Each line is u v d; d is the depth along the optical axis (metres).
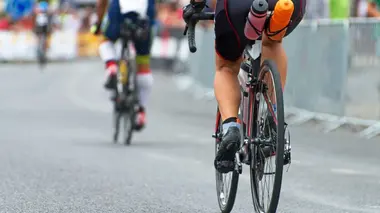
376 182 17.02
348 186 16.47
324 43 28.48
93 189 15.83
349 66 27.06
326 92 28.38
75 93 43.97
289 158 11.09
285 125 11.12
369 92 26.02
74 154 21.22
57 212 13.51
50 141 24.19
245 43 11.75
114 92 23.94
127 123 23.56
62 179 17.03
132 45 23.64
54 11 75.44
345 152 21.92
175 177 17.48
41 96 41.88
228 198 12.83
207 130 28.06
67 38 78.56
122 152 21.83
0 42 71.31
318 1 33.34
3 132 26.58
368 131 25.81
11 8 77.25
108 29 23.58
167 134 26.67
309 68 29.50
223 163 11.86
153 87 49.84
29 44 72.88
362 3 34.28
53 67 67.88
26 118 31.42
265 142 11.35
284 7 10.84
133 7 23.09
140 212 13.59
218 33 11.68
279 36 11.41
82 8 91.50
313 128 27.94
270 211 11.11
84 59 81.88
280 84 10.93
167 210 13.77
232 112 11.81
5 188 15.86
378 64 25.61
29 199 14.70
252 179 12.05
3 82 51.31
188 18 11.83
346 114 27.28
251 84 11.85
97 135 26.17
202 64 44.41
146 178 17.28
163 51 62.19
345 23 27.20
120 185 16.33
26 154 21.05
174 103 39.59
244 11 11.27
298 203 14.53
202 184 16.59
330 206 14.28
